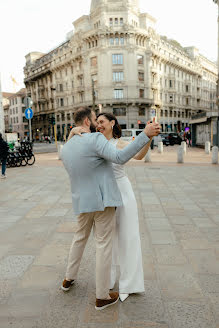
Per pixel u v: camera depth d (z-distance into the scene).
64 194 6.52
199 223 4.29
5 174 9.74
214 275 2.71
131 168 10.93
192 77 69.19
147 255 3.18
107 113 2.32
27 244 3.57
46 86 63.56
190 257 3.11
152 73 50.75
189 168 10.73
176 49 61.69
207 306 2.21
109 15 44.91
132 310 2.18
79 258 2.42
